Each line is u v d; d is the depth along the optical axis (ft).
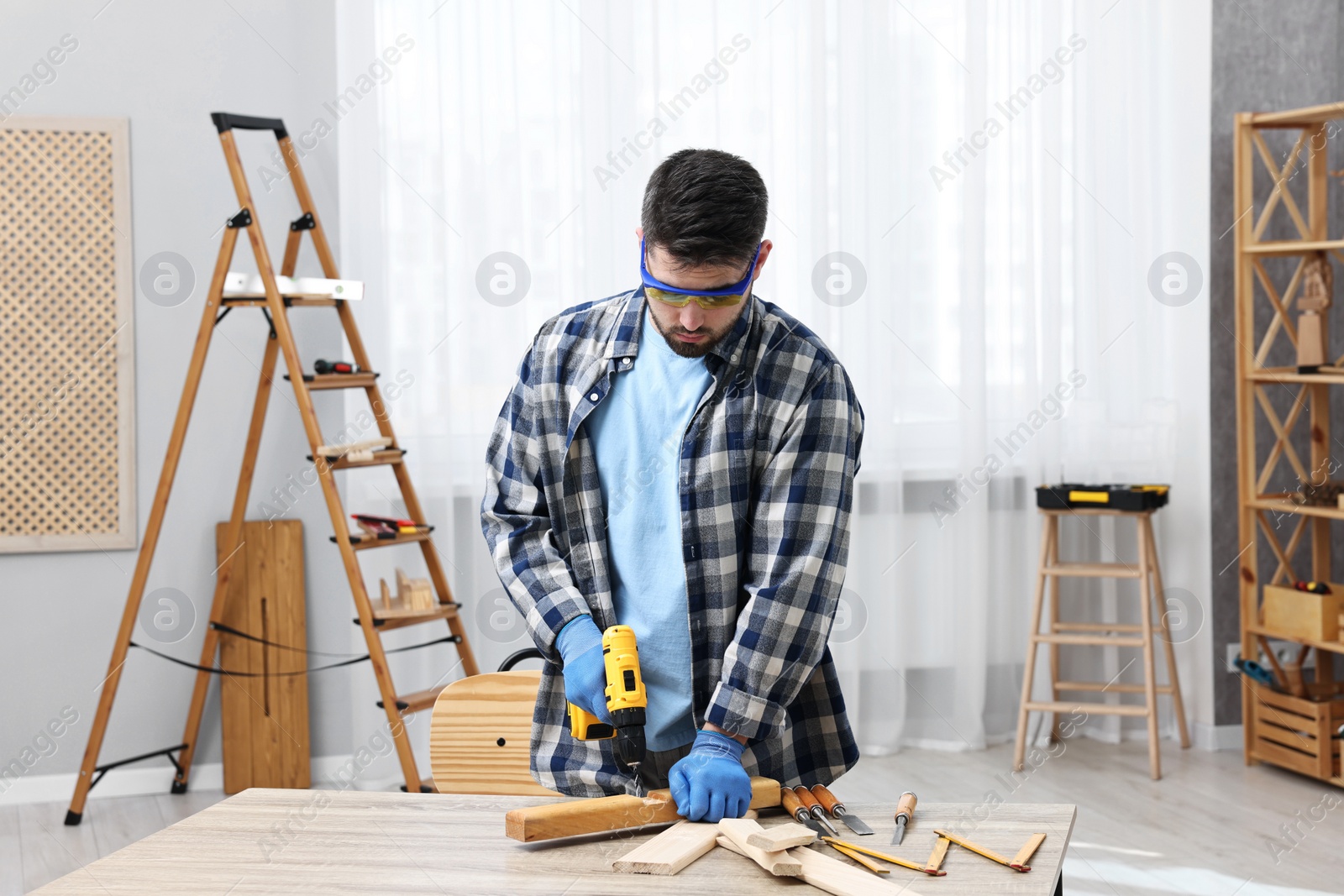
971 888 4.19
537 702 5.55
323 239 11.12
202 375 11.87
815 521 5.03
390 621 10.58
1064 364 13.16
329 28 11.84
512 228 12.09
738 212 4.53
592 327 5.40
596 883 4.27
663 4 12.32
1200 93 12.75
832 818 4.93
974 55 12.55
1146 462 13.01
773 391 5.13
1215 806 11.10
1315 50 12.92
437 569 11.18
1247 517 12.39
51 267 11.58
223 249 10.54
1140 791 11.55
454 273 12.02
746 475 5.14
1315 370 11.73
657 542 5.25
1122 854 9.91
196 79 11.68
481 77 11.93
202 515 11.94
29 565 11.68
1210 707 13.00
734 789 4.76
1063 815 4.99
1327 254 12.02
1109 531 13.15
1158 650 13.24
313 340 11.97
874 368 12.76
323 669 12.13
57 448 11.68
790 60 12.55
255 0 11.71
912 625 13.14
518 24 12.04
